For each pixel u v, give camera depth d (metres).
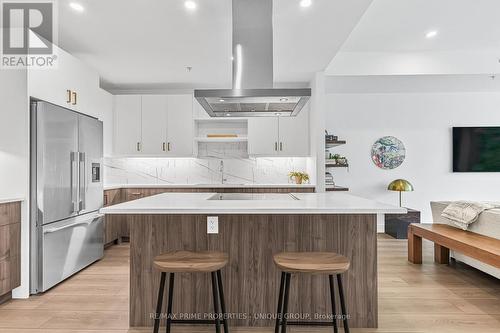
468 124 6.01
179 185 5.14
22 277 2.98
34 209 3.04
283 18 3.15
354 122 6.06
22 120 3.00
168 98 5.47
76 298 2.95
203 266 1.93
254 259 2.44
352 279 2.41
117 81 5.35
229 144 5.82
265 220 2.44
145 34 3.55
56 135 3.23
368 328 2.38
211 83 5.49
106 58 4.29
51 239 3.16
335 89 5.73
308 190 5.03
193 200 2.57
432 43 4.54
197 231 2.45
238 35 2.75
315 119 4.87
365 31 4.11
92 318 2.56
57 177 3.25
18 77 3.00
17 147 3.01
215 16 3.14
